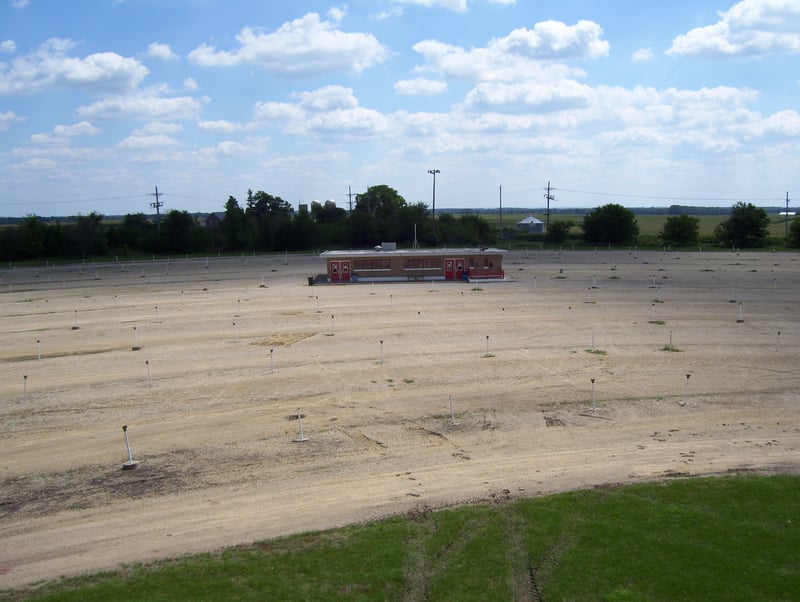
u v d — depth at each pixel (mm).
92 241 101562
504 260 82312
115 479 18344
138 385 27797
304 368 29922
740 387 25578
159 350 34281
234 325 40188
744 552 13430
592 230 109625
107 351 34312
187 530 15258
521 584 12625
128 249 107812
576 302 47125
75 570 13656
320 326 39688
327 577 12984
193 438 21375
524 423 22000
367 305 47094
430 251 64562
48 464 19516
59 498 17219
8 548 14719
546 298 49250
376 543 14219
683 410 22969
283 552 14031
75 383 28297
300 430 20953
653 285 55906
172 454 20062
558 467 18219
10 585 13141
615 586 12438
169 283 63812
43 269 82562
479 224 123438
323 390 26469
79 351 34438
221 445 20688
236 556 13930
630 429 21172
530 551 13734
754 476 17188
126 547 14570
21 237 95938
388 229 116750
